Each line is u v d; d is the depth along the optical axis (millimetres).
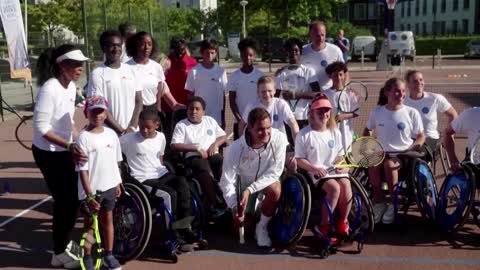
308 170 5664
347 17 66312
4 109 15172
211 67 7465
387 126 6281
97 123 4996
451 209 5973
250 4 41875
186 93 7918
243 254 5582
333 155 5734
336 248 5637
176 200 5555
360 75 26422
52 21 35812
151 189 5562
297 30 39625
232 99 7215
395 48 33812
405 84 6586
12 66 14305
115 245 5402
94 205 4840
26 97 18219
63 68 5039
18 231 6359
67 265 5309
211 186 6016
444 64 34812
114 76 5961
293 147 6461
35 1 40719
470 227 6207
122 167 5758
